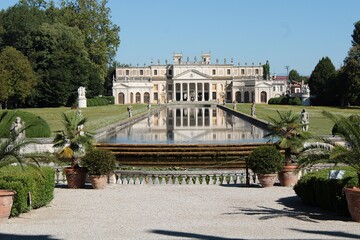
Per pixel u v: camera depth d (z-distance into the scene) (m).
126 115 73.31
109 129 47.66
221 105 123.81
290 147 20.72
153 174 21.61
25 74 86.19
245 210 14.81
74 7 112.50
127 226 12.37
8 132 15.53
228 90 178.25
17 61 85.69
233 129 53.41
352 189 13.00
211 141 38.81
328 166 21.69
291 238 10.87
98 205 15.81
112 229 11.99
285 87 166.75
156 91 179.38
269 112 78.44
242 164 29.73
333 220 13.21
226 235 11.21
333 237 10.97
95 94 119.19
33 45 99.25
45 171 15.87
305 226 12.30
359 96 94.88
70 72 100.44
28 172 15.21
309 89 123.00
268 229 11.91
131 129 54.81
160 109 111.00
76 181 19.83
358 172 13.47
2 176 14.49
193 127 57.59
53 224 12.70
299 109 88.75
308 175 16.02
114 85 162.50
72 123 20.72
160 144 33.81
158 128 56.34
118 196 17.73
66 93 100.00
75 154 20.20
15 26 98.69
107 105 126.00
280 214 14.12
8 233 11.58
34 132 32.53
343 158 13.45
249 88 167.38
